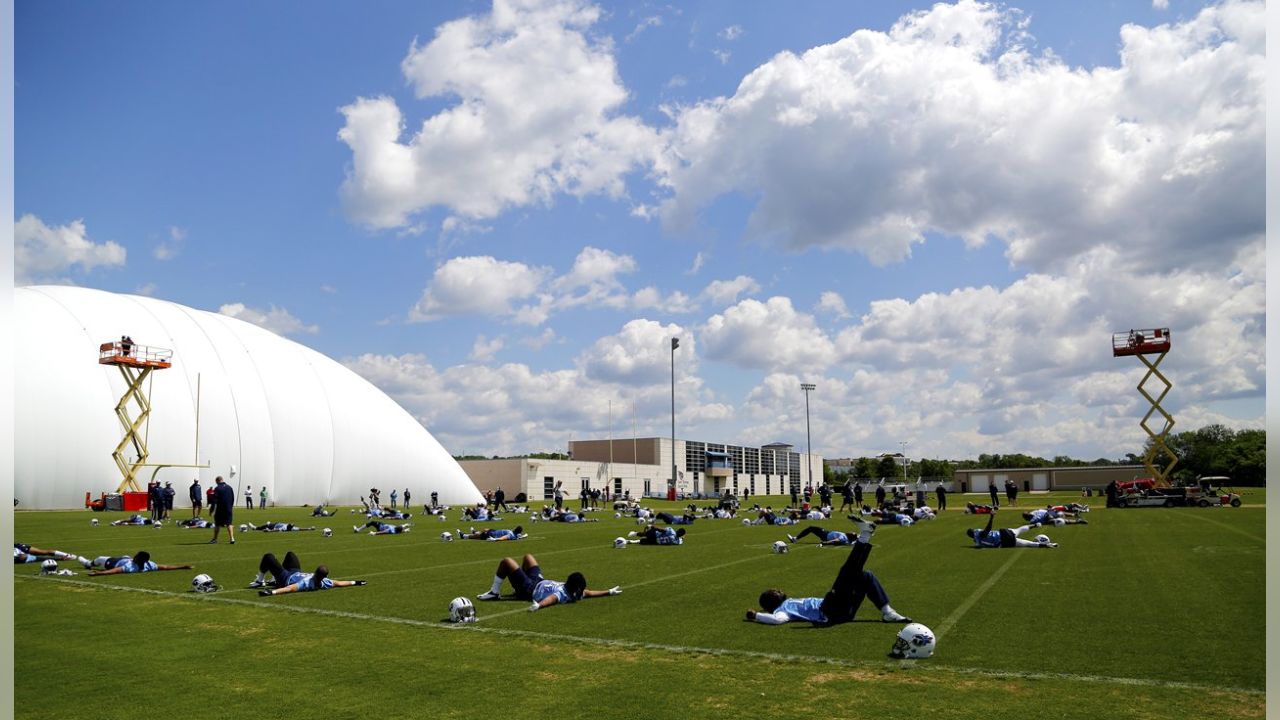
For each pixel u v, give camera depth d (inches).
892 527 1318.9
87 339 2386.8
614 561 753.0
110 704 275.3
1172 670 302.7
